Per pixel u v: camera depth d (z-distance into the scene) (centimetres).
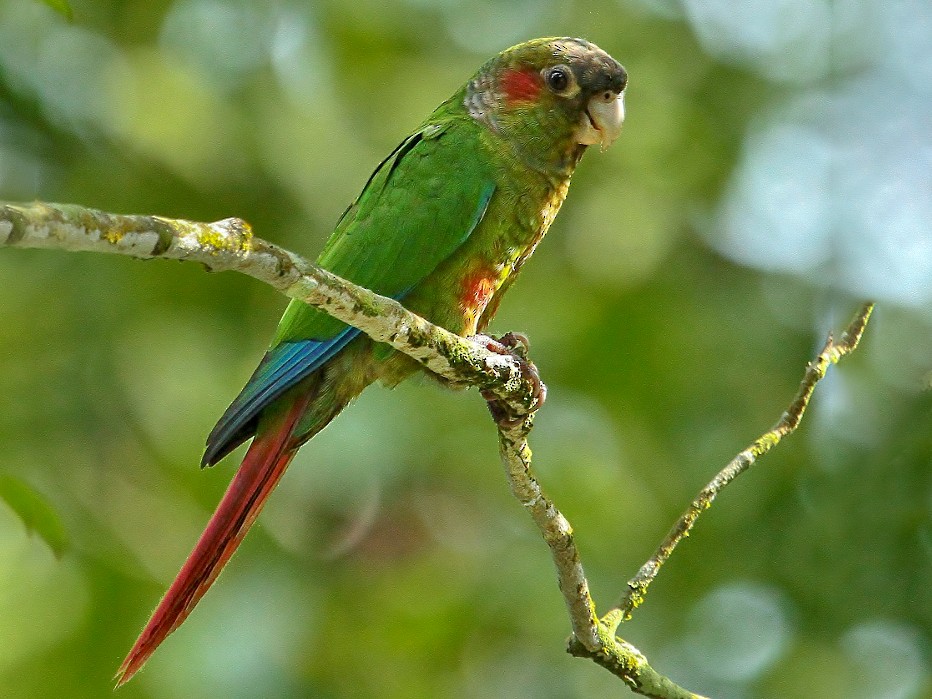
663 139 1278
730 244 1277
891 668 982
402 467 1176
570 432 1202
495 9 1345
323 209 1199
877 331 1069
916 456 930
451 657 1179
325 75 1287
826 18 1323
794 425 684
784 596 1030
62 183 1168
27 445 1148
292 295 513
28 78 1127
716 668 1082
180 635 1077
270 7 1280
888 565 935
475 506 1273
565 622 1160
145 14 1224
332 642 1164
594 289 1246
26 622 1051
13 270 1200
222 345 1197
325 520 1255
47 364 1181
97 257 1191
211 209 1182
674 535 660
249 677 1073
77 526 1114
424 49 1329
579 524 1154
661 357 1220
